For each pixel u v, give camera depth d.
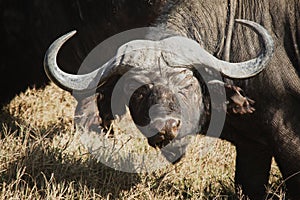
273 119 26.72
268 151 28.94
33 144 28.50
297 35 26.73
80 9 34.78
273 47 25.02
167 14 26.73
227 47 26.69
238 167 29.45
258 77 26.44
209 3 26.78
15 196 25.84
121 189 28.00
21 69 35.91
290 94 26.58
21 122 34.38
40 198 26.34
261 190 29.47
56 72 24.62
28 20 35.41
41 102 36.44
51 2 35.09
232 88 25.70
